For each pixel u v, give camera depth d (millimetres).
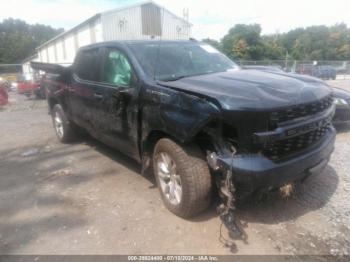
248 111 2291
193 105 2521
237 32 57281
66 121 5449
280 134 2359
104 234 2816
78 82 4566
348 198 3223
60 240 2764
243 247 2545
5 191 3822
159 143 3010
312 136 2707
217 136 2455
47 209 3320
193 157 2723
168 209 3146
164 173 3100
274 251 2477
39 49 35594
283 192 3035
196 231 2787
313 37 65500
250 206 3111
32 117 9281
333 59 61250
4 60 73375
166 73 3357
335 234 2650
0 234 2900
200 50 4070
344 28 69562
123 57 3605
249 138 2348
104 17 19656
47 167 4590
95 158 4871
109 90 3723
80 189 3764
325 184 3549
